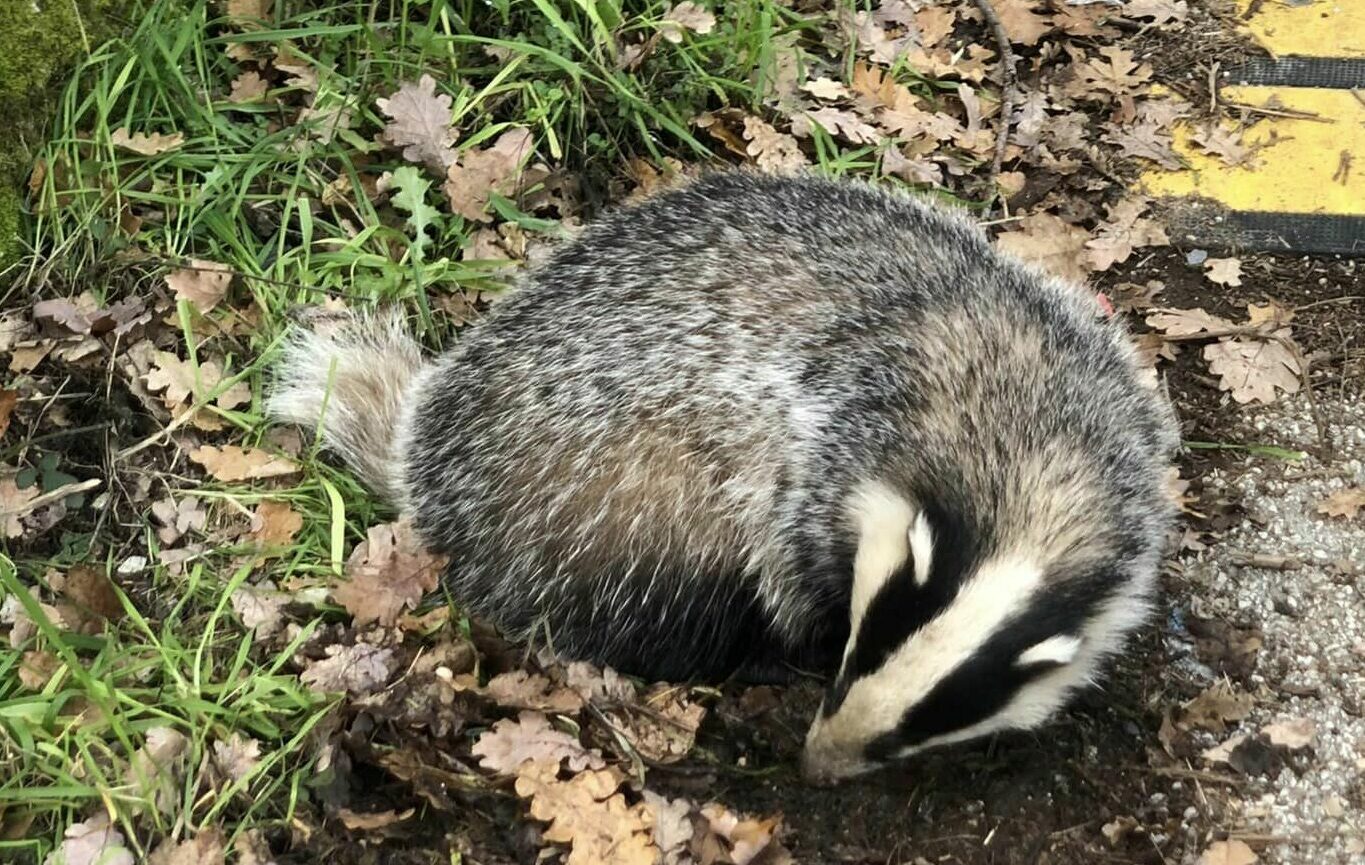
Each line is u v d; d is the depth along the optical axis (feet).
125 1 4.64
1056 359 3.97
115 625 4.04
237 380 4.36
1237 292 4.80
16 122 4.44
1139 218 4.95
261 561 4.18
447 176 4.71
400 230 4.70
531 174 4.80
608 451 4.05
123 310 4.39
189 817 3.79
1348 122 5.12
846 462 3.92
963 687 3.54
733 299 4.04
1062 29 5.39
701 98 5.02
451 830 3.86
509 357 4.18
